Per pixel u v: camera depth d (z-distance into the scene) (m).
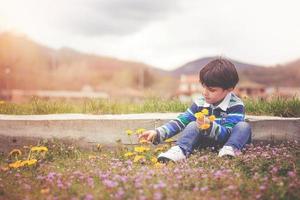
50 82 27.83
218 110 1.88
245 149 1.80
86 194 1.34
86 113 2.56
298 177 1.45
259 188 1.35
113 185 1.38
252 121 2.11
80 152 1.99
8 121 2.04
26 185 1.47
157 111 2.64
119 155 1.91
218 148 1.86
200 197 1.32
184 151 1.75
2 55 18.59
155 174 1.51
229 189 1.35
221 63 1.87
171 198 1.28
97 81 37.00
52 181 1.51
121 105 2.82
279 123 2.14
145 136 1.88
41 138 2.05
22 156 1.93
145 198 1.26
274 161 1.66
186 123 1.92
